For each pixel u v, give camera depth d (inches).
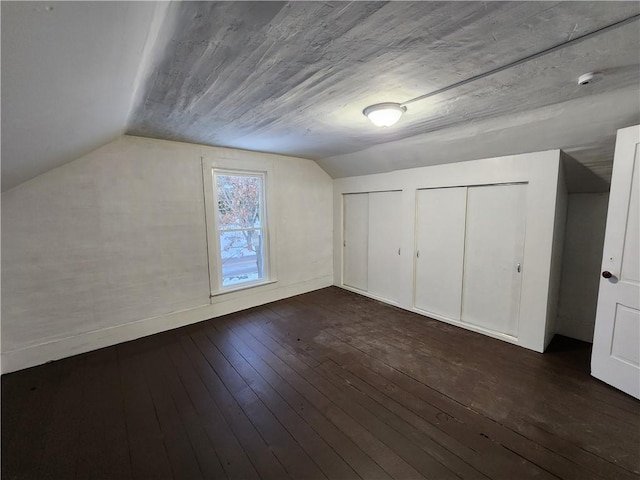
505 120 95.0
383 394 85.4
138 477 59.8
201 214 135.8
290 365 101.4
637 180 77.7
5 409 79.5
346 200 186.1
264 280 164.9
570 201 116.1
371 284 175.3
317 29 47.4
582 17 44.7
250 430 72.2
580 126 86.6
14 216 94.6
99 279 112.0
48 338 103.2
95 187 108.3
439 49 54.3
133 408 80.1
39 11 26.9
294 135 117.0
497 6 42.0
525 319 110.8
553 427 71.7
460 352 109.0
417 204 144.1
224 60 57.4
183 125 101.6
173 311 131.3
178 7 41.2
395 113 83.7
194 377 94.6
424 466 61.9
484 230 121.5
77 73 45.6
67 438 69.6
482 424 73.1
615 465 61.1
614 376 85.7
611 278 84.7
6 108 42.1
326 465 62.4
